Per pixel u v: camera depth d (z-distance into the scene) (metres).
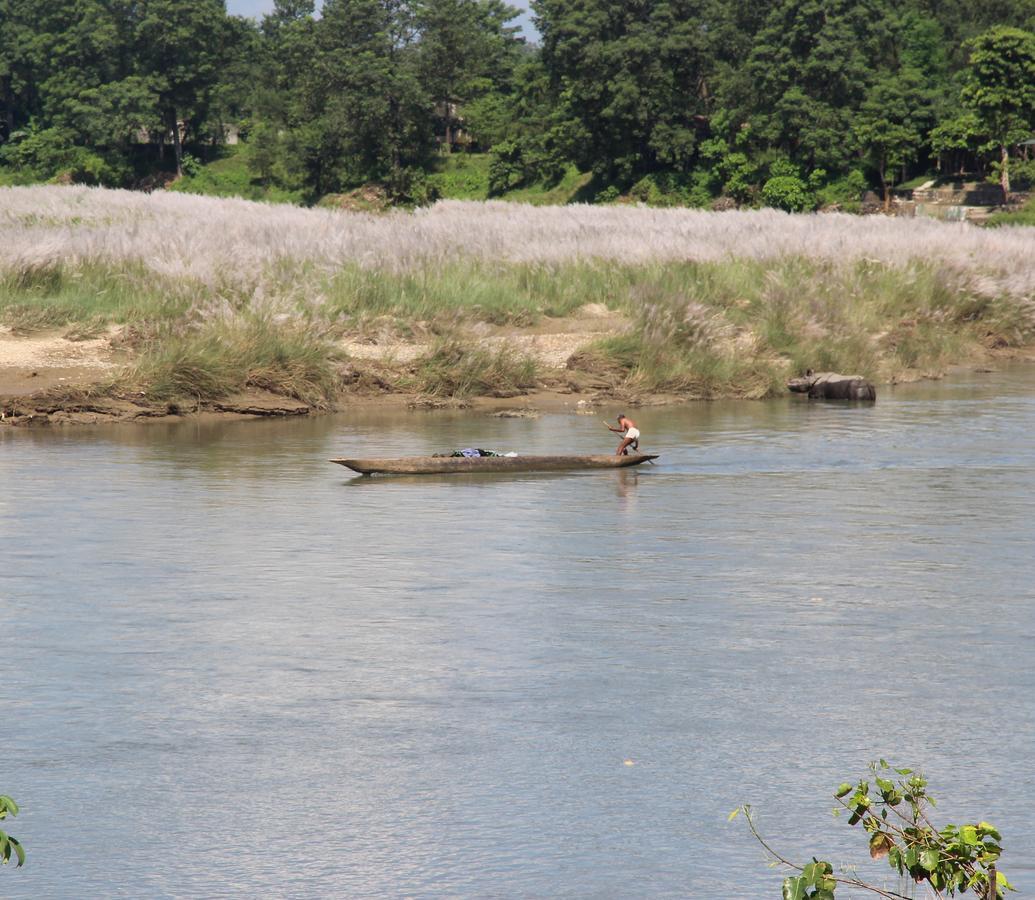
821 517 60.41
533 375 106.44
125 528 57.81
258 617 44.38
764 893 26.00
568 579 49.34
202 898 25.73
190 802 29.91
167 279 113.94
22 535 56.41
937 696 36.69
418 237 149.50
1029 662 39.62
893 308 134.25
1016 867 26.89
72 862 27.16
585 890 26.08
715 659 39.91
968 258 150.88
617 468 73.69
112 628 43.22
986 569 50.81
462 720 34.91
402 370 104.44
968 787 30.61
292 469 73.12
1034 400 103.06
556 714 35.34
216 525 58.44
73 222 191.62
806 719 34.94
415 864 27.06
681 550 53.94
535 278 131.75
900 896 25.28
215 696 36.78
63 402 92.12
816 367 114.44
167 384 94.81
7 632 42.78
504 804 29.83
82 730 34.25
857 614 44.75
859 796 22.31
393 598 46.72
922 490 67.06
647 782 31.00
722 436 84.88
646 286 125.50
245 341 99.44
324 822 28.94
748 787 30.75
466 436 85.19
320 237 143.88
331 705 36.06
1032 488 67.56
